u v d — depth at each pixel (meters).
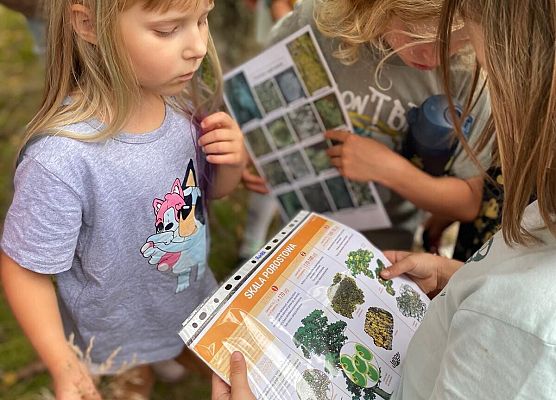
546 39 0.56
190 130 1.05
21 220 0.91
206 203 1.18
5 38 2.61
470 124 1.16
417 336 0.81
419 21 0.95
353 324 0.93
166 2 0.79
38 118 0.92
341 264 0.99
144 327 1.19
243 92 1.32
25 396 1.53
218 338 0.85
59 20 0.87
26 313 0.97
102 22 0.81
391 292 1.00
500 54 0.59
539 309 0.58
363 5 1.02
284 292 0.92
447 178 1.29
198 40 0.86
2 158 2.07
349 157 1.28
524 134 0.59
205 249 1.18
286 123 1.33
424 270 1.05
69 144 0.88
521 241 0.63
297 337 0.88
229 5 2.33
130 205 0.97
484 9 0.60
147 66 0.85
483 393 0.62
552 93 0.56
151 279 1.11
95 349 1.19
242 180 1.48
